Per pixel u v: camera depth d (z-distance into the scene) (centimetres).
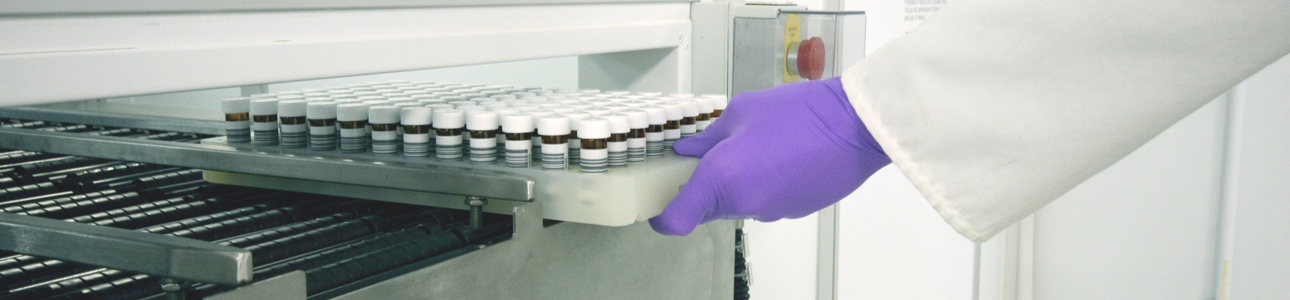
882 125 70
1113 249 226
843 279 171
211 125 115
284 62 66
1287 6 58
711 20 112
